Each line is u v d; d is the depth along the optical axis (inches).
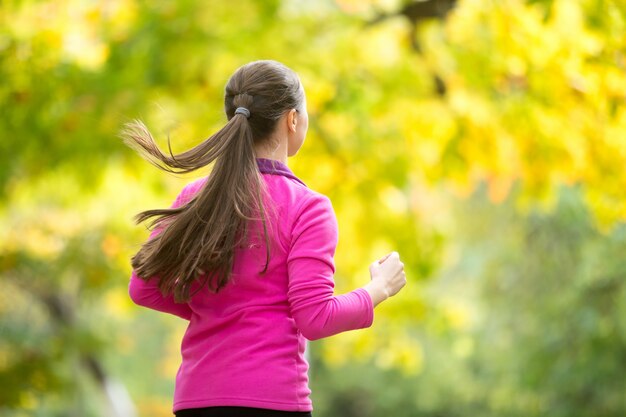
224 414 169.3
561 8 418.3
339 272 612.1
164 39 473.1
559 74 474.3
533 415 986.1
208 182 174.4
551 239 957.2
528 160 526.0
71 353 785.6
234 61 470.0
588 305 905.5
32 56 467.2
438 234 613.9
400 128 548.1
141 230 661.9
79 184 511.5
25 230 743.7
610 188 498.9
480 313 1042.1
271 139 182.2
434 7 517.3
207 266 171.3
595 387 920.3
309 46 498.9
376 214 569.0
